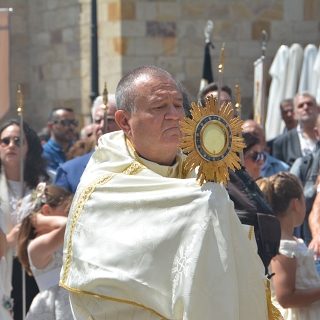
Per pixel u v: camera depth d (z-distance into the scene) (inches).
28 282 251.6
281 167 347.6
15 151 284.7
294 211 217.3
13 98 729.6
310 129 396.5
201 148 131.3
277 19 633.6
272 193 216.4
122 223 136.2
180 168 149.9
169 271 130.9
